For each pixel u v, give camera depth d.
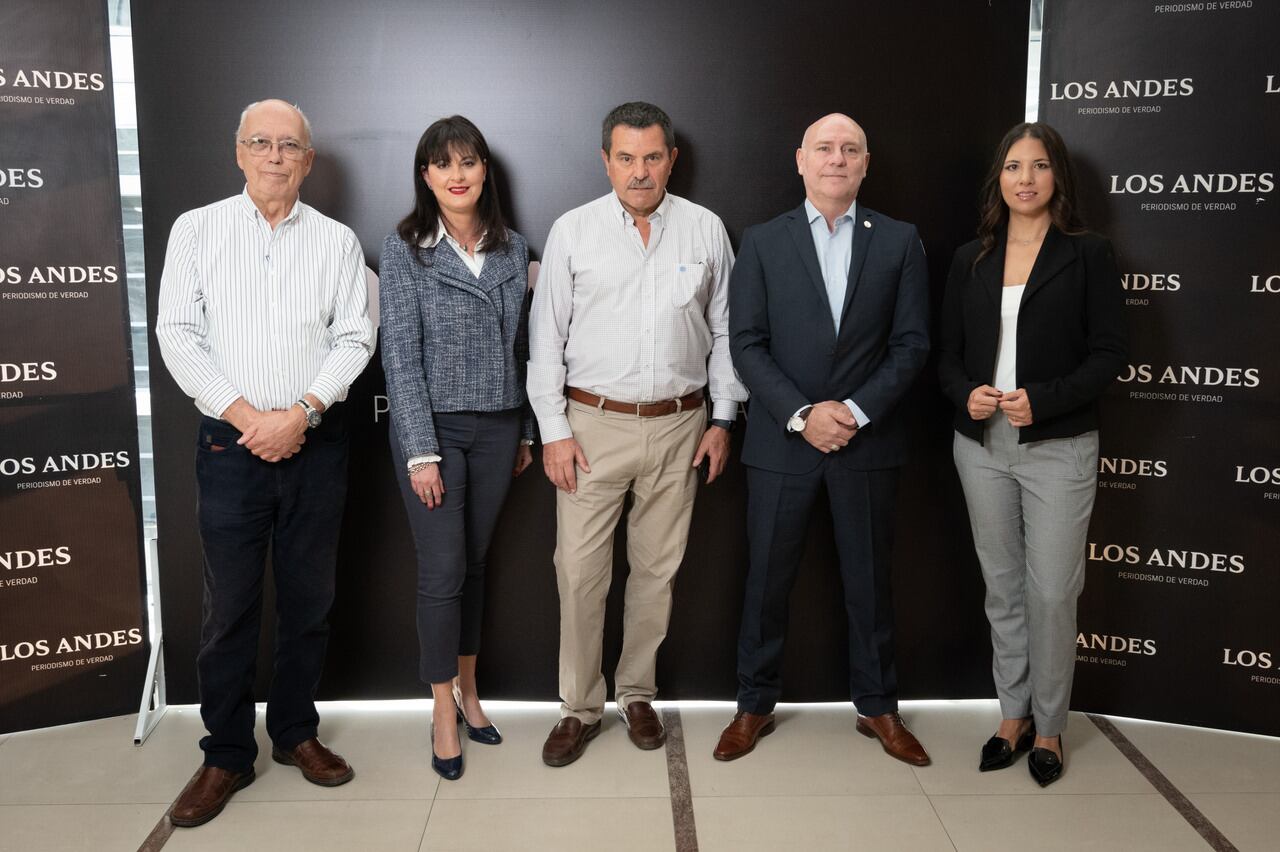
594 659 2.77
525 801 2.48
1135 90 2.68
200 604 2.91
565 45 2.77
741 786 2.55
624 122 2.45
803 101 2.79
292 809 2.44
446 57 2.77
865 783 2.57
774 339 2.60
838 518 2.62
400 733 2.84
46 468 2.75
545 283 2.60
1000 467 2.57
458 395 2.50
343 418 2.49
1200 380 2.73
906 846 2.29
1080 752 2.74
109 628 2.87
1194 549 2.79
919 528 2.96
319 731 2.85
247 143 2.31
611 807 2.46
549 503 2.93
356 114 2.78
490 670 3.01
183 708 2.97
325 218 2.48
